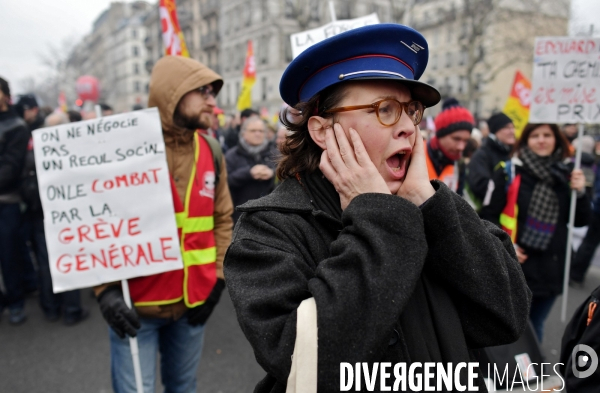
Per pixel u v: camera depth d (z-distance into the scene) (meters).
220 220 2.30
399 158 1.07
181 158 2.16
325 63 1.01
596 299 1.37
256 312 0.94
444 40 35.12
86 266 2.02
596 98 3.24
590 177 6.34
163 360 2.25
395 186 1.04
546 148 2.84
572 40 3.24
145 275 2.02
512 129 4.17
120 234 2.04
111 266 2.01
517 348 2.04
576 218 3.13
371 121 0.98
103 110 6.46
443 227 0.96
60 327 3.96
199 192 2.14
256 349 0.91
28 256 4.80
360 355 0.83
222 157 2.34
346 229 0.94
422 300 0.99
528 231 2.85
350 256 0.88
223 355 3.40
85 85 9.72
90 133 2.07
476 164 3.21
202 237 2.14
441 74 35.81
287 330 0.88
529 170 2.84
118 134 2.07
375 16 2.91
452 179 3.28
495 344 1.02
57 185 2.06
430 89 1.02
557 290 2.88
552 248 2.85
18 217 3.91
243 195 4.15
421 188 1.01
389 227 0.90
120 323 1.90
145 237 2.04
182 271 2.06
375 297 0.84
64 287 2.01
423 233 0.91
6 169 3.68
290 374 0.86
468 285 0.96
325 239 1.03
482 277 0.97
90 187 2.06
